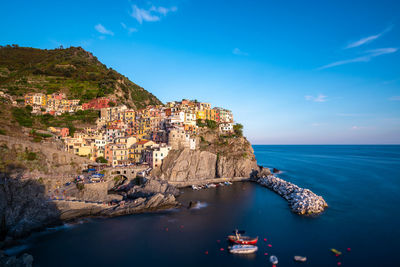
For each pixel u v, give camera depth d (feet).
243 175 439.63
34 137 348.59
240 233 195.21
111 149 399.03
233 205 281.95
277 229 213.05
